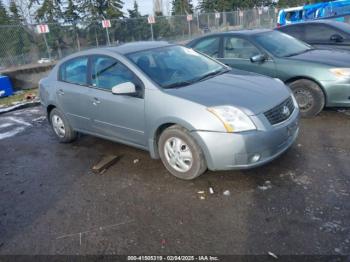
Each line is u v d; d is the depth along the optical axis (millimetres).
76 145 5207
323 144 4320
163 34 18391
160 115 3592
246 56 5949
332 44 7461
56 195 3689
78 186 3844
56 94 5008
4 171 4516
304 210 2967
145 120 3799
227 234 2758
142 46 4504
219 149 3248
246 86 3770
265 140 3256
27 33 11820
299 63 5250
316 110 5227
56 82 5062
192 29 20609
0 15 24484
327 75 4980
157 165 4152
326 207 2979
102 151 4828
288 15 18922
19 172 4430
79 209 3348
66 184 3928
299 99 5352
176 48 4688
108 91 4219
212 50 6480
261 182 3500
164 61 4246
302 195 3195
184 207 3197
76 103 4695
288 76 5363
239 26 25266
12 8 24641
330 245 2521
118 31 15586
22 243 2906
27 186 3996
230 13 24219
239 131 3203
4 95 9594
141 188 3633
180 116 3410
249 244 2617
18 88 10672
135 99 3850
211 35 6582
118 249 2703
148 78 3797
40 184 4012
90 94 4418
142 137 3965
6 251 2820
